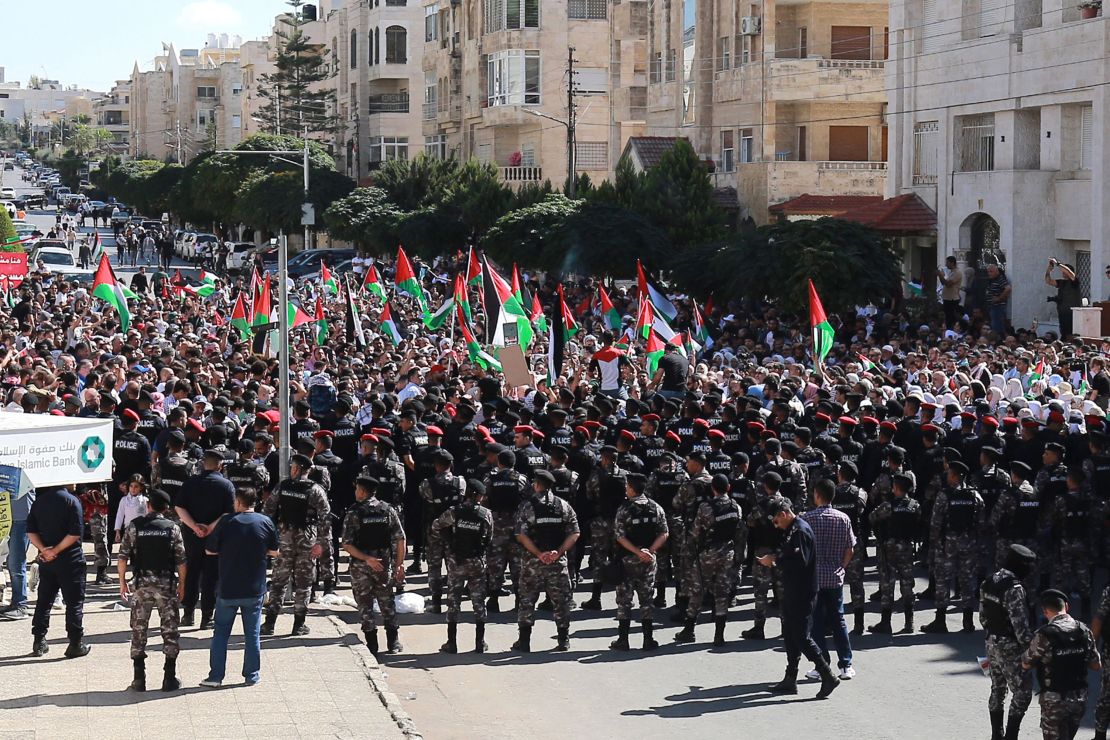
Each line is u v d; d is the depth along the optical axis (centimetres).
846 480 1661
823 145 5325
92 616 1686
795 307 3600
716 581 1611
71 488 1791
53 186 18575
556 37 7238
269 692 1358
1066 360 2606
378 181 6788
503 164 7581
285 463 1762
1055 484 1727
